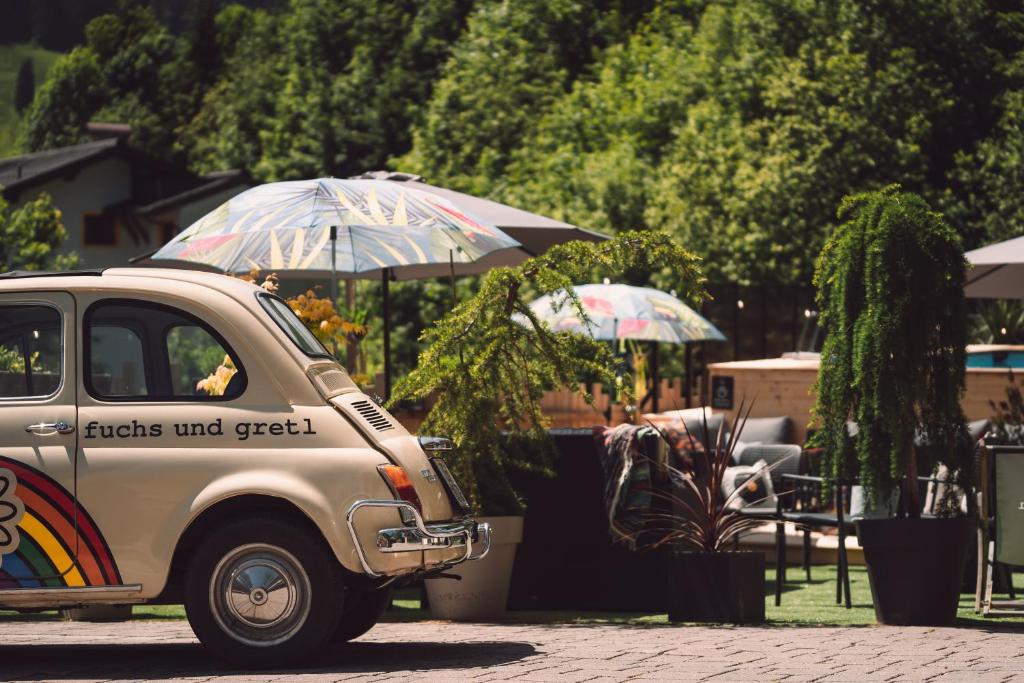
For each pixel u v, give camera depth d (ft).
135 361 24.36
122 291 24.49
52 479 23.71
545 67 158.92
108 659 25.29
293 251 37.29
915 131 115.34
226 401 24.09
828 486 31.83
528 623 31.14
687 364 68.80
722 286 84.74
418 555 23.91
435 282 129.90
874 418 30.45
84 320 24.41
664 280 99.50
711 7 143.13
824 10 126.82
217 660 24.77
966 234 113.60
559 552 34.01
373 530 23.47
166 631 30.14
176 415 23.95
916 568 29.73
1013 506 30.50
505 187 134.31
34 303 24.48
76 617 32.73
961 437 30.63
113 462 23.71
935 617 29.84
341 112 173.47
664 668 23.06
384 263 36.52
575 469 34.01
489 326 32.60
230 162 192.34
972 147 121.49
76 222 157.79
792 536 44.96
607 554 33.73
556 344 32.78
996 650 25.38
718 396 52.95
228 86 225.15
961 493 33.94
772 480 42.52
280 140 178.70
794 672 22.54
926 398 30.37
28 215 110.52
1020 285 50.42
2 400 24.13
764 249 106.42
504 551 31.73
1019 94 116.47
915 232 30.22
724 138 115.96
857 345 30.35
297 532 23.49
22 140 289.74
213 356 27.17
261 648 23.47
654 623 30.68
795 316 84.33
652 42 151.53
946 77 124.06
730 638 27.40
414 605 35.22
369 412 24.68
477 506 31.58
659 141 130.41
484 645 26.63
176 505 23.59
